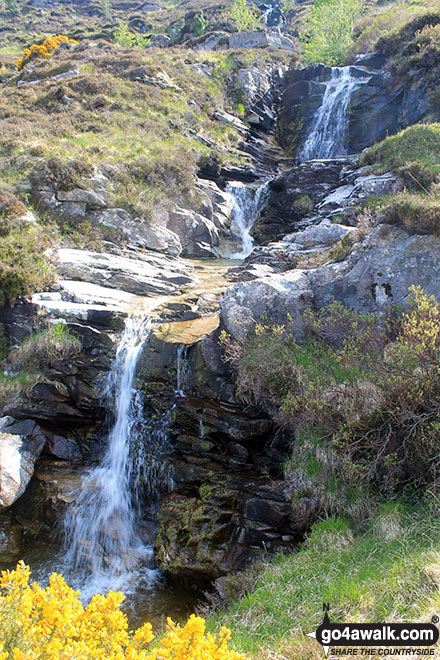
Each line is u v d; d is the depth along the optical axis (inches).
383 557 179.6
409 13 1261.1
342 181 625.3
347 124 973.8
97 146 706.8
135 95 988.6
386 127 930.1
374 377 241.4
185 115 972.6
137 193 625.0
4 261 410.3
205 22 1872.5
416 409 220.7
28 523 299.1
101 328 382.0
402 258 291.3
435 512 196.5
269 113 1171.3
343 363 261.4
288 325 304.3
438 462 205.0
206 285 476.4
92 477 322.7
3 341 382.9
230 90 1173.1
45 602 111.6
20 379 363.6
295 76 1142.3
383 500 217.9
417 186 505.4
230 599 208.8
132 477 321.1
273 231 673.6
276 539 233.3
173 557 246.7
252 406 288.2
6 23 3129.9
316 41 1375.5
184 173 687.1
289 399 261.9
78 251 499.5
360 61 1104.8
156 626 220.1
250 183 820.6
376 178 549.3
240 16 1822.1
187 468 287.3
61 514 296.8
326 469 235.8
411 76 897.5
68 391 358.6
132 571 264.1
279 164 987.9
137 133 824.9
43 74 1203.9
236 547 237.0
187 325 370.6
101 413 354.3
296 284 318.7
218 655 102.8
